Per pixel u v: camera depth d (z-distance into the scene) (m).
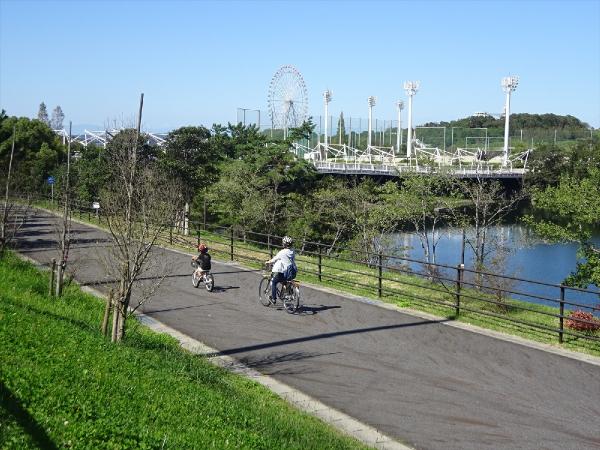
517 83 93.00
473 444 8.40
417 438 8.56
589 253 21.09
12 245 25.80
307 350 12.58
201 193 37.38
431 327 14.34
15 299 12.99
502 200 47.34
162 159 36.38
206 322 14.75
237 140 49.00
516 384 10.70
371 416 9.30
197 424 7.46
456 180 39.22
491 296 17.19
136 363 9.59
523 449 8.26
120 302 11.15
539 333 13.84
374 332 13.92
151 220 15.05
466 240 33.78
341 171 59.12
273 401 9.58
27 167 51.28
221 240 29.67
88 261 22.61
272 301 16.09
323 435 8.16
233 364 11.62
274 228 35.28
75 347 9.48
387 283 19.25
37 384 7.29
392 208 35.47
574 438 8.61
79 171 38.19
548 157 63.09
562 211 22.58
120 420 6.89
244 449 6.89
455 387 10.54
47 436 6.04
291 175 37.38
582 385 10.67
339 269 20.09
